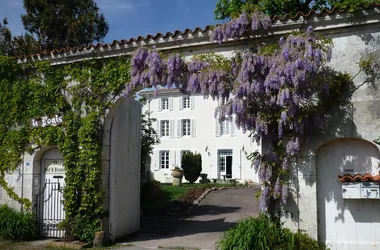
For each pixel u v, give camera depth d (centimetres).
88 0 1928
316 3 1491
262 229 760
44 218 1061
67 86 1050
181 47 911
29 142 1079
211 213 1520
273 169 797
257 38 835
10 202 1087
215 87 793
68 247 935
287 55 732
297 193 790
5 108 1120
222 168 2752
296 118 759
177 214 1492
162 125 2933
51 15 1847
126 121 1116
